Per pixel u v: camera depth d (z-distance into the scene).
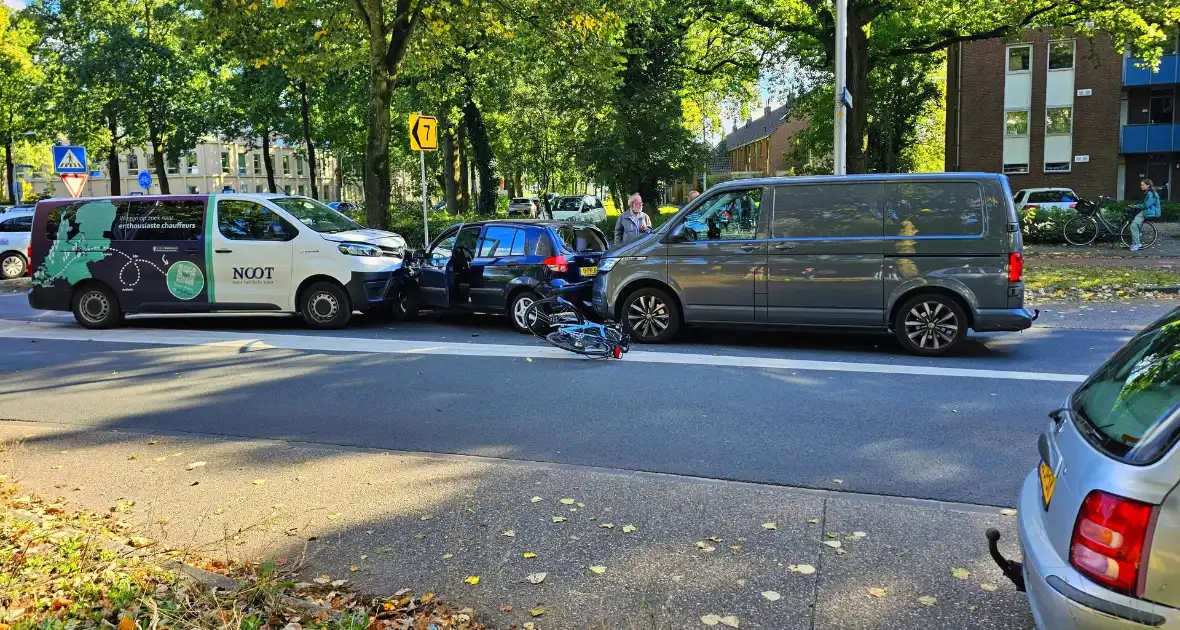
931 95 33.31
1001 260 8.84
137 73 34.81
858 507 4.75
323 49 17.72
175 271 12.07
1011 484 5.10
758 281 9.70
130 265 12.20
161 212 12.24
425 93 27.11
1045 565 2.53
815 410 6.87
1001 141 36.75
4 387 8.37
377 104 16.97
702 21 26.00
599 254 11.88
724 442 6.05
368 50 18.11
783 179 9.65
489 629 3.46
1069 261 18.06
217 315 13.88
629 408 7.04
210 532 4.54
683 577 3.89
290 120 36.50
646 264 10.17
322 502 4.98
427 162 49.34
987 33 23.09
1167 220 31.97
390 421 6.78
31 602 3.33
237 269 11.95
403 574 4.01
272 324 12.63
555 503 4.88
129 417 7.08
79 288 12.35
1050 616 2.47
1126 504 2.29
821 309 9.49
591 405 7.16
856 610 3.55
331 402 7.45
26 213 22.36
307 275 11.80
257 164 67.94
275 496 5.10
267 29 16.64
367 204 17.30
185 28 17.12
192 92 37.22
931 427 6.31
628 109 25.77
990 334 10.35
